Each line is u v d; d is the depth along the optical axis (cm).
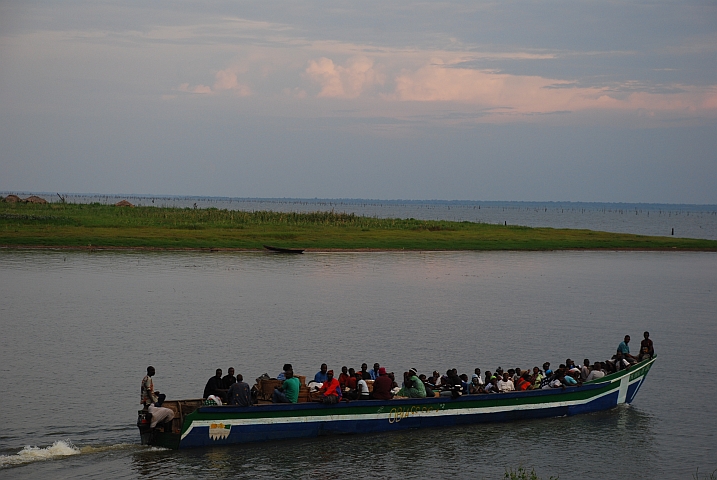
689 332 4472
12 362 3281
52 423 2539
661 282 6925
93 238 8406
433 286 6241
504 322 4619
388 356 3609
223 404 2462
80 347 3591
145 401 2417
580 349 3906
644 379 3316
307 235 9931
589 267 8200
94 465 2227
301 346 3756
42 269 6378
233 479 2166
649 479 2264
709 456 2467
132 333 3941
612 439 2631
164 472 2197
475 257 9006
